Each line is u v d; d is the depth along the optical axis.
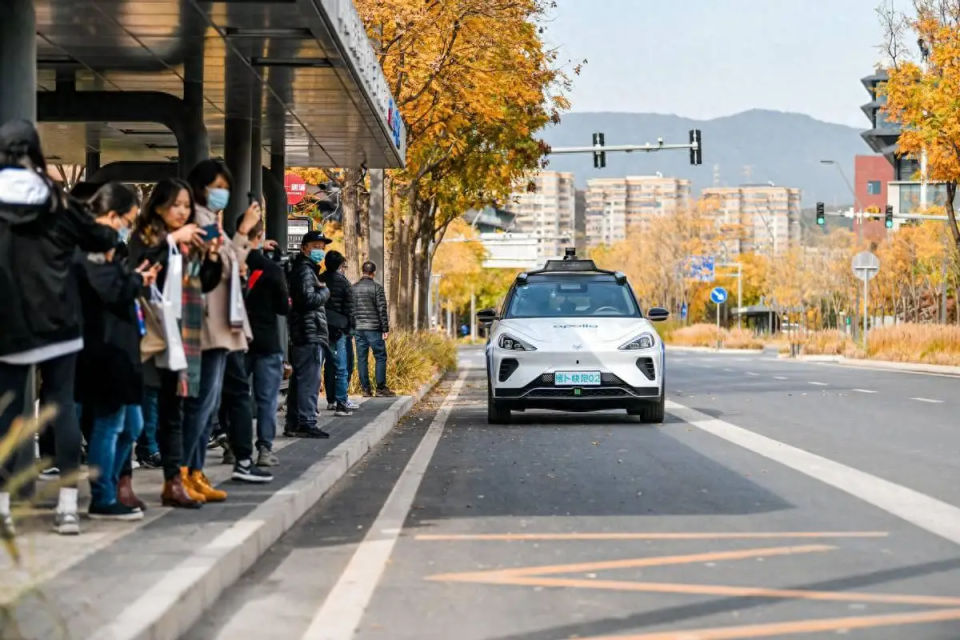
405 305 46.88
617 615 7.94
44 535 9.62
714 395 31.20
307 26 16.41
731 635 7.40
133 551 8.95
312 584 8.99
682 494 13.48
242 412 12.96
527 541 10.66
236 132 23.22
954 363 52.72
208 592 8.23
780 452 17.62
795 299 110.56
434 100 35.75
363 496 13.66
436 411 27.05
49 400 9.55
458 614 8.03
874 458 16.83
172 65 18.97
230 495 12.03
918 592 8.55
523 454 17.70
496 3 33.59
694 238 130.12
